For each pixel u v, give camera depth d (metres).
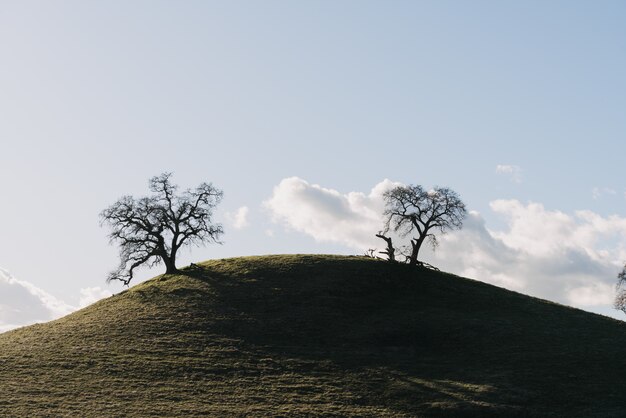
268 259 99.94
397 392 61.56
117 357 67.62
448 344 74.12
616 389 63.34
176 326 76.44
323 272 93.06
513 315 83.62
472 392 61.75
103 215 97.62
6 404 55.50
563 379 65.31
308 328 76.94
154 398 58.25
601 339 76.62
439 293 88.81
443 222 96.19
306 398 59.69
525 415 57.62
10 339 75.31
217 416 54.84
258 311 81.06
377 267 95.38
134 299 86.50
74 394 58.41
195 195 100.62
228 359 68.00
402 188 97.19
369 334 76.06
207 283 90.50
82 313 84.25
